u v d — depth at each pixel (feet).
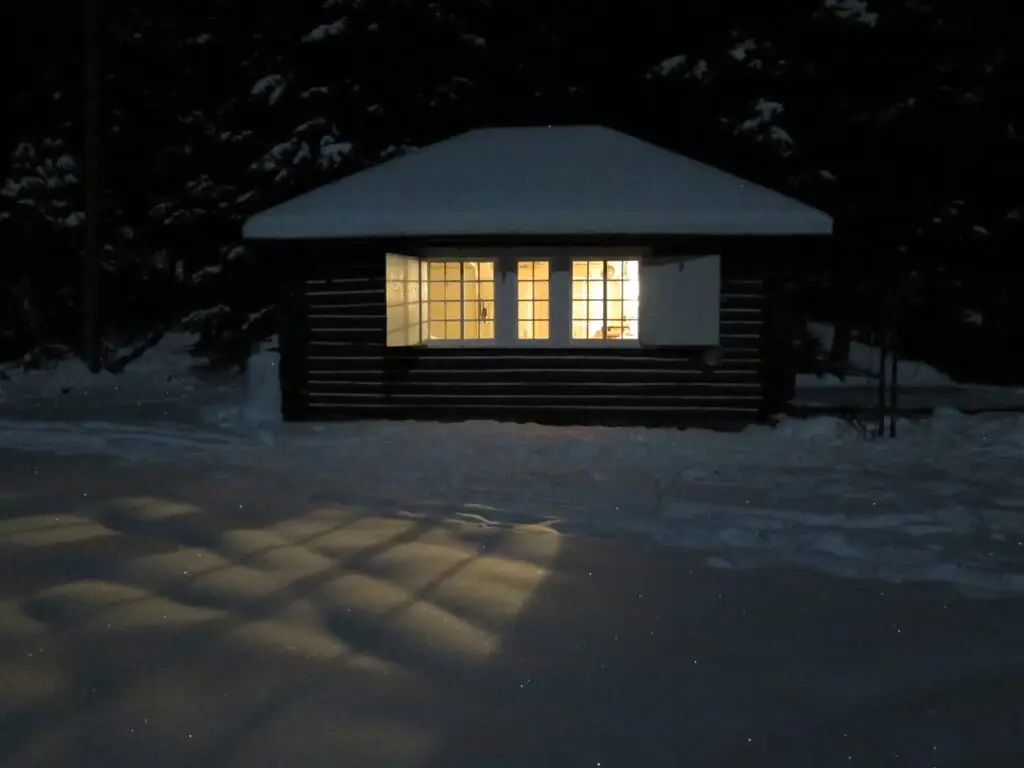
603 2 81.10
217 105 82.89
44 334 85.25
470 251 45.80
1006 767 14.21
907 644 18.76
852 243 81.46
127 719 15.02
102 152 81.82
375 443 40.27
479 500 29.96
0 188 82.84
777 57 78.74
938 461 37.93
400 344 46.21
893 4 74.79
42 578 20.76
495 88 83.25
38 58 83.71
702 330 44.39
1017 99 77.25
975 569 23.45
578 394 45.73
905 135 77.25
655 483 33.27
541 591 21.33
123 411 51.93
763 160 77.46
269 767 13.82
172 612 19.11
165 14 81.30
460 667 17.22
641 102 82.43
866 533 27.17
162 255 85.25
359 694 16.03
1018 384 79.82
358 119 79.20
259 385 48.34
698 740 14.89
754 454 39.04
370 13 77.10
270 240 45.37
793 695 16.48
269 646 17.67
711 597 21.29
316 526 25.96
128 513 26.45
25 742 14.26
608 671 17.28
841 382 78.18
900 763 14.32
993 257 80.38
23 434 41.78
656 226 43.29
